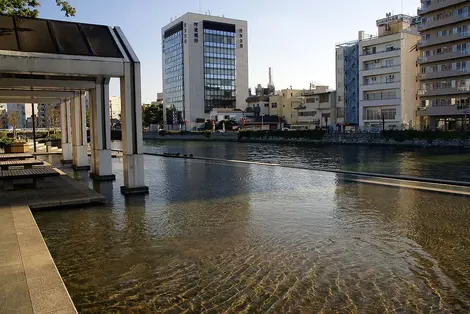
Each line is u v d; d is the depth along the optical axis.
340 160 37.59
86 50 14.76
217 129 102.44
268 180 20.22
